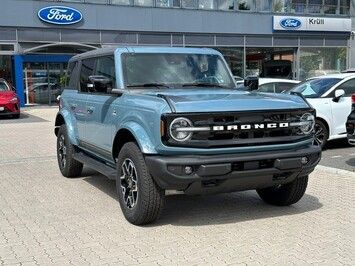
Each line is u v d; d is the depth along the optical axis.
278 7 32.03
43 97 27.48
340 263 4.55
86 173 8.77
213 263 4.57
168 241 5.18
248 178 5.32
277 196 6.38
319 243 5.07
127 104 5.88
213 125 5.16
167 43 29.34
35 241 5.24
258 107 5.38
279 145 5.47
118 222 5.84
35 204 6.71
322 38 33.53
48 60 27.22
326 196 6.95
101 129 6.69
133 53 6.66
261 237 5.27
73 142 7.98
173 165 5.07
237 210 6.32
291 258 4.68
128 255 4.80
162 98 5.33
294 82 13.37
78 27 27.23
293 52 32.91
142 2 28.47
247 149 5.31
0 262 4.67
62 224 5.80
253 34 31.48
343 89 11.09
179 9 29.30
